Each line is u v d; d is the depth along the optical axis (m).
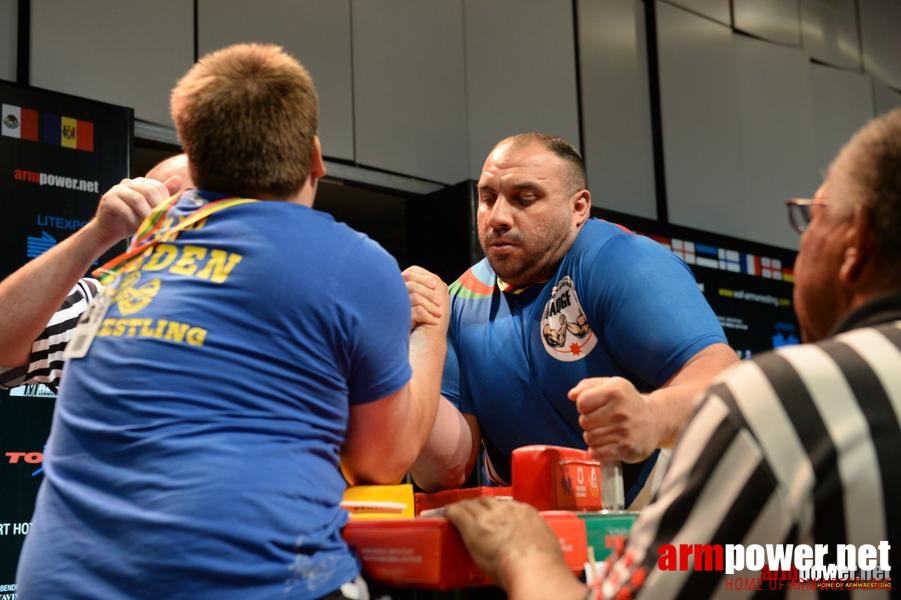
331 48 3.92
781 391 0.84
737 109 5.52
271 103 1.17
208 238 1.14
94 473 1.05
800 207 1.03
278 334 1.08
